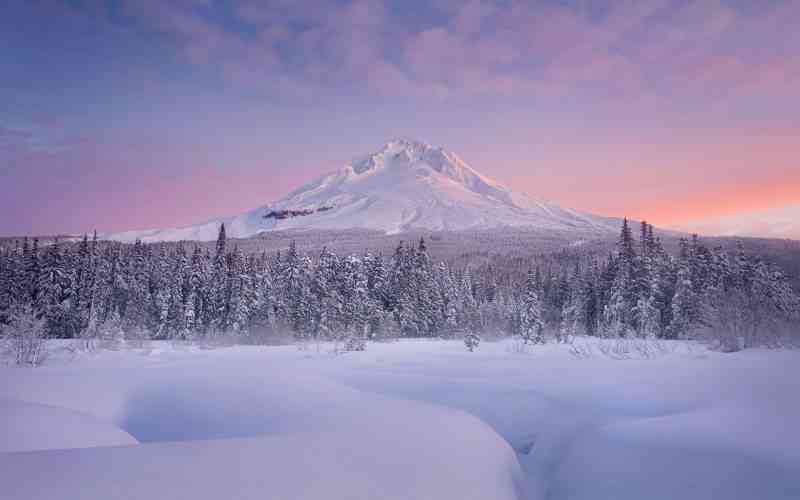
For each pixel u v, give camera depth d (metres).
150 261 57.25
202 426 8.82
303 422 8.02
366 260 52.31
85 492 4.06
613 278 52.75
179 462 5.04
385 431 6.95
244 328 40.78
